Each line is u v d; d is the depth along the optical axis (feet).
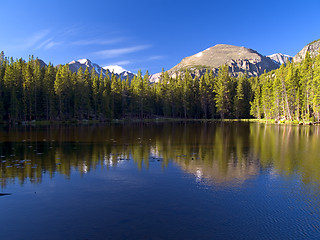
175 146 86.63
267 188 40.06
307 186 41.27
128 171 50.67
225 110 360.89
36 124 238.68
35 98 271.28
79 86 302.66
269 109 300.61
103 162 59.26
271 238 24.62
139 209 31.14
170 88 398.21
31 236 24.80
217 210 31.04
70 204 32.86
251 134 130.21
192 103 396.57
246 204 33.17
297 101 242.37
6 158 63.46
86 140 103.60
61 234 25.08
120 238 24.13
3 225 27.14
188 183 42.39
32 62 337.11
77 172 49.70
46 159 62.54
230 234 25.17
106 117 319.68
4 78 262.88
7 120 252.83
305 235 25.35
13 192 37.63
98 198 35.01
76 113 292.20
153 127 195.21
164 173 49.16
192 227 26.50
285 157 66.03
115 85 353.31
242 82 388.57
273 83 301.84
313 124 211.61
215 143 94.48
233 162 59.62
